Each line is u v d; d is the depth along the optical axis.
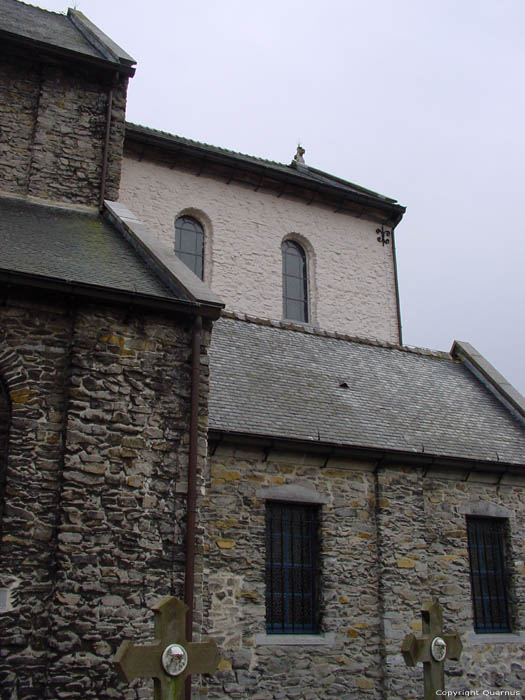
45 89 12.17
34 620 7.20
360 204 18.03
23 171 11.70
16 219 10.45
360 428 11.47
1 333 7.85
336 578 10.21
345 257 17.75
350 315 17.36
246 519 9.77
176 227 15.90
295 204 17.45
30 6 15.96
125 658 5.89
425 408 13.23
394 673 10.02
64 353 8.09
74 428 7.74
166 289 9.06
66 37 13.93
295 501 10.26
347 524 10.54
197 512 8.10
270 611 9.81
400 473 11.15
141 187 15.44
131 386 8.16
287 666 9.44
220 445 9.84
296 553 10.24
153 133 15.80
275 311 16.38
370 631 10.20
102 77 12.66
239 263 16.22
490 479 12.01
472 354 15.97
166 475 8.06
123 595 7.49
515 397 14.60
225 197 16.47
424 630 7.80
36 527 7.46
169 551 7.84
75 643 7.15
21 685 6.98
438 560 11.11
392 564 10.59
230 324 13.27
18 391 7.78
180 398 8.40
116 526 7.66
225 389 11.05
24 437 7.67
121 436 7.95
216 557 9.39
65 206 11.73
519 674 11.15
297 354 13.27
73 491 7.57
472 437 12.72
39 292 8.02
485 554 11.78
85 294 8.07
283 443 10.12
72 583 7.30
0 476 7.64
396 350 15.27
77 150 12.13
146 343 8.38
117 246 10.45
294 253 17.44
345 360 13.85
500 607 11.61
